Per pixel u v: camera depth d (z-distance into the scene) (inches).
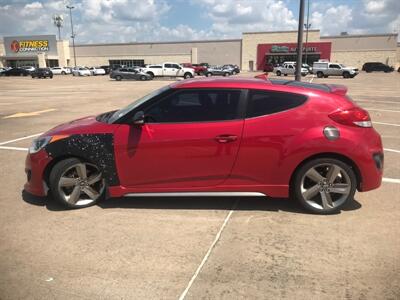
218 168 182.7
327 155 179.8
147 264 143.8
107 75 2741.1
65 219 183.5
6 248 157.0
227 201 202.5
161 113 184.7
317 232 167.5
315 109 179.2
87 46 3668.8
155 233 167.9
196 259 147.0
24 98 849.5
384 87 1143.0
